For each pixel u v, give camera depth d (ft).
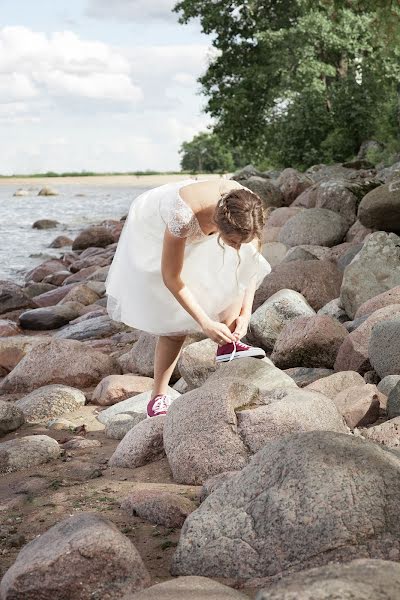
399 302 21.34
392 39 36.91
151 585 9.71
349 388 16.25
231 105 106.93
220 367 16.24
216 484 12.04
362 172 55.16
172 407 14.23
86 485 13.71
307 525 9.64
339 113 101.71
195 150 323.16
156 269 14.85
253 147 113.60
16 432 17.83
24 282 48.93
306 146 105.40
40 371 21.77
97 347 26.66
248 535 9.95
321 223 36.73
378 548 9.34
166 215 14.15
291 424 13.07
